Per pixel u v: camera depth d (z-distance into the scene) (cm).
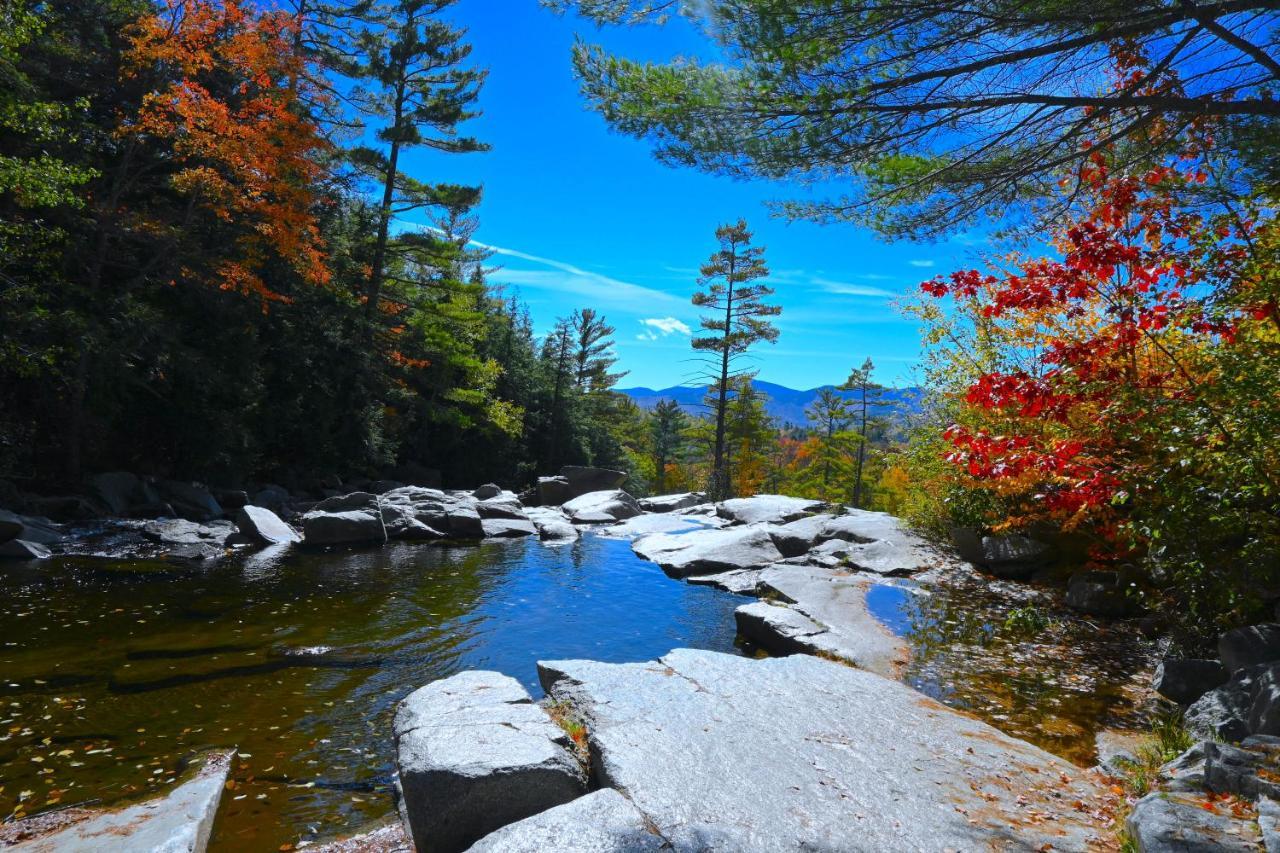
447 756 431
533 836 365
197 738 615
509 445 3841
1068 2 485
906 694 629
